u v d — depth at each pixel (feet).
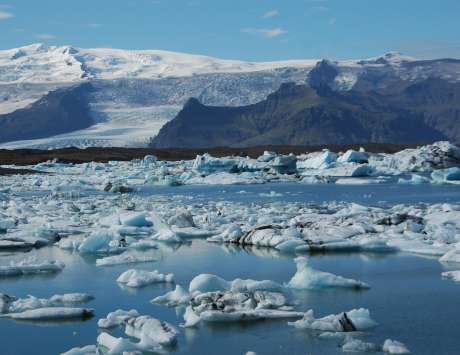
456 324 40.63
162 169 210.18
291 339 38.09
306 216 83.41
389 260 60.70
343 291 49.03
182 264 60.64
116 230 79.77
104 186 158.81
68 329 40.65
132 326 40.65
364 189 152.97
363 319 40.32
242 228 77.10
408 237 70.33
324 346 36.88
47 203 117.39
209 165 211.00
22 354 36.60
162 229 75.77
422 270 56.08
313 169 225.15
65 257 65.51
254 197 133.69
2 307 44.98
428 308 44.14
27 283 53.42
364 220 79.87
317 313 43.24
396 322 41.11
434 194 135.23
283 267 58.44
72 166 265.95
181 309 44.70
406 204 112.37
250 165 210.38
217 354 35.99
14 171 234.58
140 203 118.52
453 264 58.54
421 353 35.70
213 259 62.85
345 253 64.75
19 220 89.61
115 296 48.57
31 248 71.41
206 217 88.17
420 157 215.10
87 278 55.06
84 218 93.66
